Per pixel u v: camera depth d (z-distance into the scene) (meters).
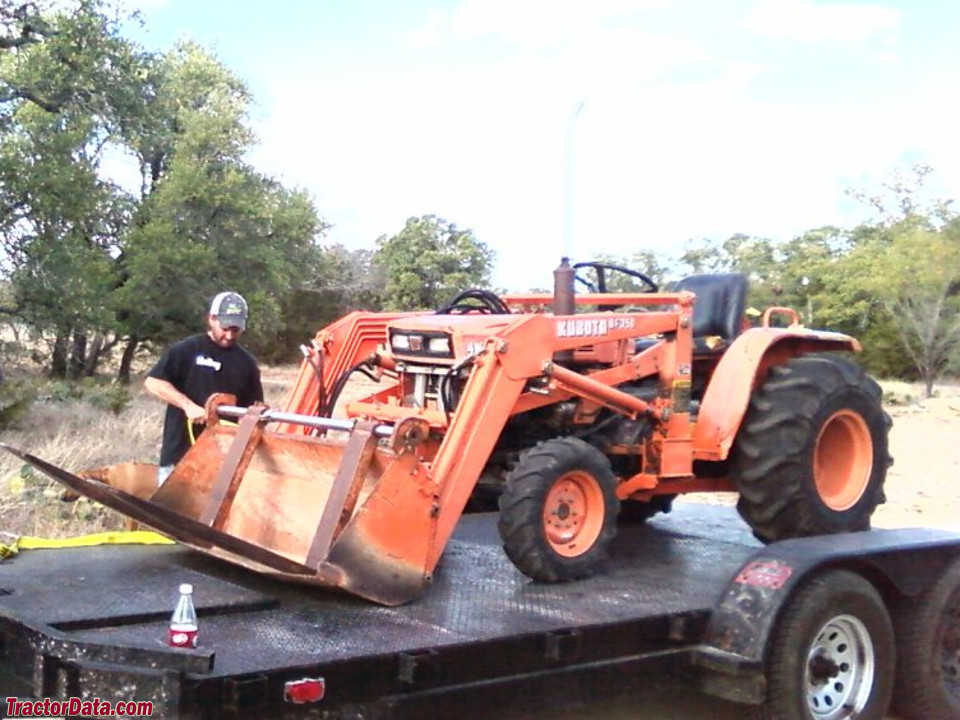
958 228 30.11
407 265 38.56
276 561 4.25
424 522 4.49
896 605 5.54
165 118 22.88
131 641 3.58
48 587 4.43
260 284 25.86
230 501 5.04
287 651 3.72
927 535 5.60
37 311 17.77
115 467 5.55
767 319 6.64
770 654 4.82
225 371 6.21
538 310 6.72
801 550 5.05
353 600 4.46
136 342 24.83
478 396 4.82
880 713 5.25
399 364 5.59
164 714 3.32
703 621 4.79
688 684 4.76
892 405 25.94
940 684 5.59
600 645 4.37
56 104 17.44
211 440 5.37
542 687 4.20
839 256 35.72
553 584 4.99
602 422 5.69
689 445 5.84
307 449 4.86
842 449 6.14
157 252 22.91
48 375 22.41
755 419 5.84
